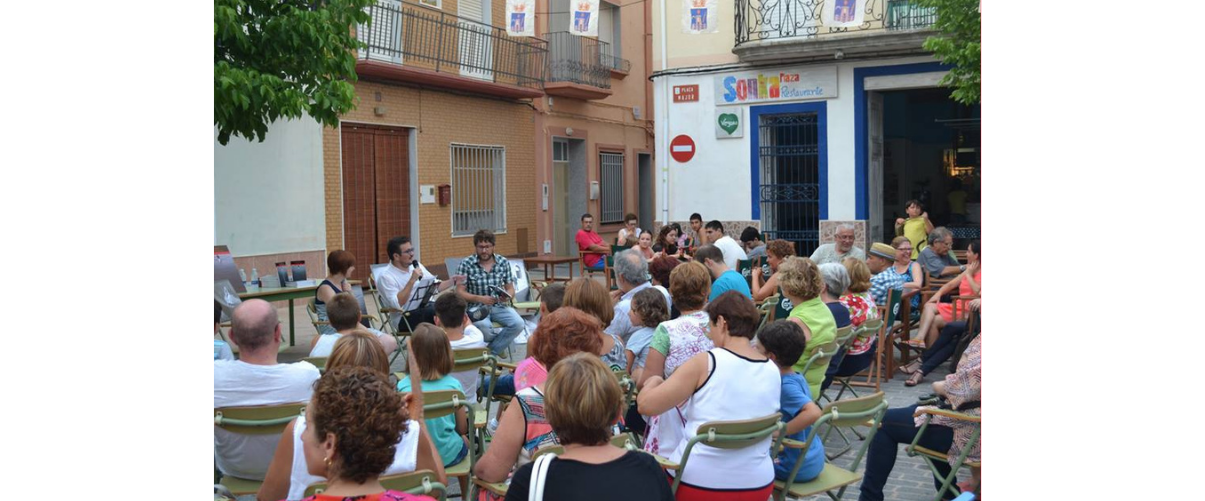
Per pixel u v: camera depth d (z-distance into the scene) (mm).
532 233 22406
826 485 4777
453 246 19844
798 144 17906
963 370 4852
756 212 18094
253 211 15172
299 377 4699
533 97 21719
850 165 17359
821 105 17484
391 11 17984
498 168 21250
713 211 18406
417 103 18781
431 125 19172
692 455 4191
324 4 9562
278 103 8750
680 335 5551
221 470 4801
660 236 15000
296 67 9398
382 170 18109
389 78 17969
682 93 18469
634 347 6199
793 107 17672
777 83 17734
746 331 4461
